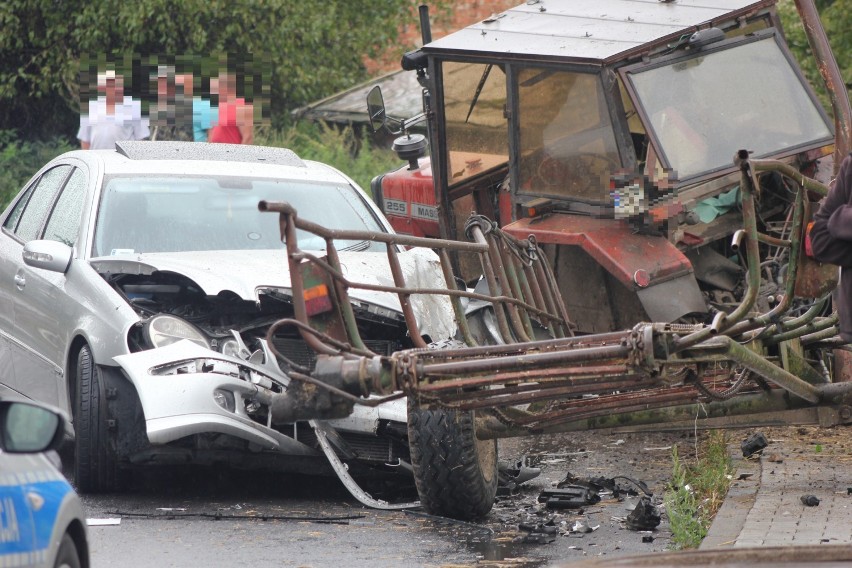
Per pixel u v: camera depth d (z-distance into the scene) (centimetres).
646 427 2138
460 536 1889
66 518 1170
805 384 1850
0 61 5975
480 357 1545
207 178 2492
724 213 2373
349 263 2264
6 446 1073
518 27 2650
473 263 2858
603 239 2338
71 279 2244
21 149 5747
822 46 2014
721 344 1508
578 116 2395
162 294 2264
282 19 6197
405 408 2109
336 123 6469
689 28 2402
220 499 2130
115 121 4353
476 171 2800
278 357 1460
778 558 983
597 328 2450
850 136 2005
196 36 5794
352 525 1953
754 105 2434
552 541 1856
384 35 6769
